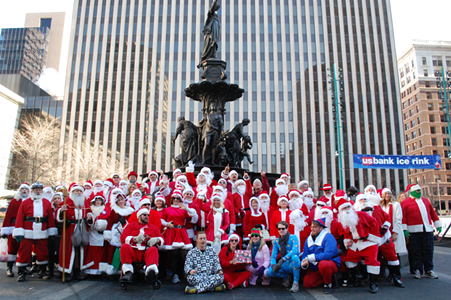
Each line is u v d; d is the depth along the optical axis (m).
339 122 22.62
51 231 6.74
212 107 12.91
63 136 47.62
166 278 6.66
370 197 6.73
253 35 50.12
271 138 46.88
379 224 6.17
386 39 50.91
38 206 6.61
